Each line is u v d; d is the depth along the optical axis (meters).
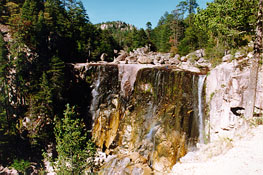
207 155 12.97
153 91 26.70
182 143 21.69
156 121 24.98
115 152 26.14
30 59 29.23
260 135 11.21
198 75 22.98
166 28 73.50
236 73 17.45
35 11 38.81
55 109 27.09
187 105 22.92
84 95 33.03
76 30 51.81
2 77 24.59
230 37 17.02
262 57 15.88
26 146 24.45
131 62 40.88
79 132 8.48
